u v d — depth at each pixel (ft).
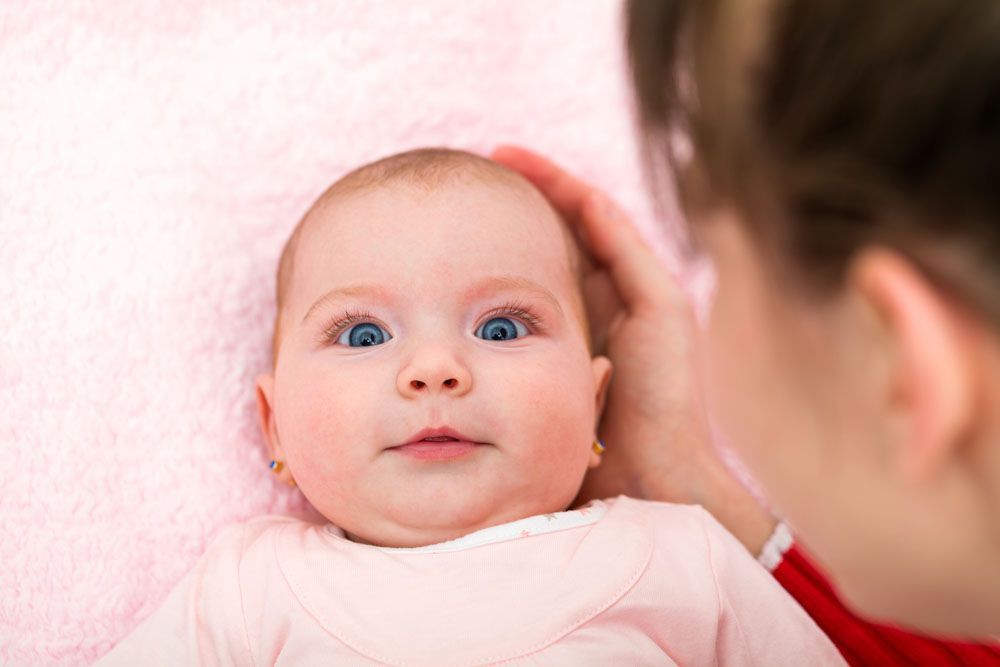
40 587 3.98
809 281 1.62
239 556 3.76
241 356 4.44
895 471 1.71
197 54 4.78
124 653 3.53
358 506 3.66
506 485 3.62
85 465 4.12
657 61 1.79
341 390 3.66
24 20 4.56
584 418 3.84
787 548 3.90
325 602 3.43
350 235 3.90
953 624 1.97
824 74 1.49
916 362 1.51
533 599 3.38
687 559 3.61
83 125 4.51
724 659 3.56
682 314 4.37
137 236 4.43
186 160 4.61
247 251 4.60
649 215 5.08
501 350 3.75
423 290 3.78
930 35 1.40
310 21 4.95
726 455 4.68
